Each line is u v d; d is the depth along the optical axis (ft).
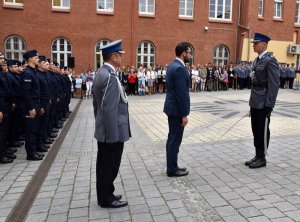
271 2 93.04
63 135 30.25
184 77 17.12
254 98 19.06
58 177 18.63
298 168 19.03
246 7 90.79
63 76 37.58
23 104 22.20
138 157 22.26
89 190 16.61
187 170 19.11
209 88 79.87
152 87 75.10
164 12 85.40
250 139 26.86
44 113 25.00
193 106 50.19
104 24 81.15
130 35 83.25
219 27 90.74
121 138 13.87
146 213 13.79
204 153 22.71
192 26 88.12
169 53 86.84
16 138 26.86
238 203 14.40
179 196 15.43
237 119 37.55
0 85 21.31
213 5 90.58
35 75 22.57
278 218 12.91
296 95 68.44
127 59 83.61
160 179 17.81
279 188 16.01
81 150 24.68
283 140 26.23
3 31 74.84
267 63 18.51
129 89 72.74
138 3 83.46
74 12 78.74
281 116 39.70
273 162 20.26
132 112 45.11
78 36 79.61
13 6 74.95
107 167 14.15
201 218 13.15
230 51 92.68
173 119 17.78
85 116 42.09
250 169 19.01
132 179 17.90
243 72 82.79
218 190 15.97
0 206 14.87
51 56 78.43
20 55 76.79
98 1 81.25
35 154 22.52
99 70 13.78
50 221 13.37
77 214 13.93
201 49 89.56
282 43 95.71
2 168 20.49
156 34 85.30
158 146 25.36
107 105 13.34
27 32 76.28
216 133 29.63
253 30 91.25
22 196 15.98
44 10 76.84
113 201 14.52
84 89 69.51
